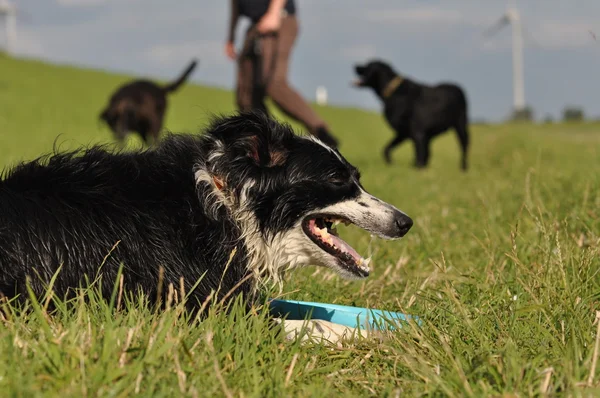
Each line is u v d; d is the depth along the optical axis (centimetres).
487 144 996
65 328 156
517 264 219
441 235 333
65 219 176
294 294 237
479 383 146
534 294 195
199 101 1847
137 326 154
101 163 193
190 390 136
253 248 202
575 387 137
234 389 143
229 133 199
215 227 194
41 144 798
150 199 189
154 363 142
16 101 1512
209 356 154
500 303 200
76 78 2083
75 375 135
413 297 215
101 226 179
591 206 303
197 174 196
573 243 248
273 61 604
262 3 597
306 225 210
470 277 224
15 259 167
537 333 175
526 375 148
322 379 158
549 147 897
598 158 559
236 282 197
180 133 210
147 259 183
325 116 1983
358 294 249
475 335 177
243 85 616
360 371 166
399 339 179
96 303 165
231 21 613
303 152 207
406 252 304
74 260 175
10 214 170
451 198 479
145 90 824
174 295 185
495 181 543
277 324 191
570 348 158
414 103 828
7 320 161
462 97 841
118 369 136
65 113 1406
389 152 885
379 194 514
